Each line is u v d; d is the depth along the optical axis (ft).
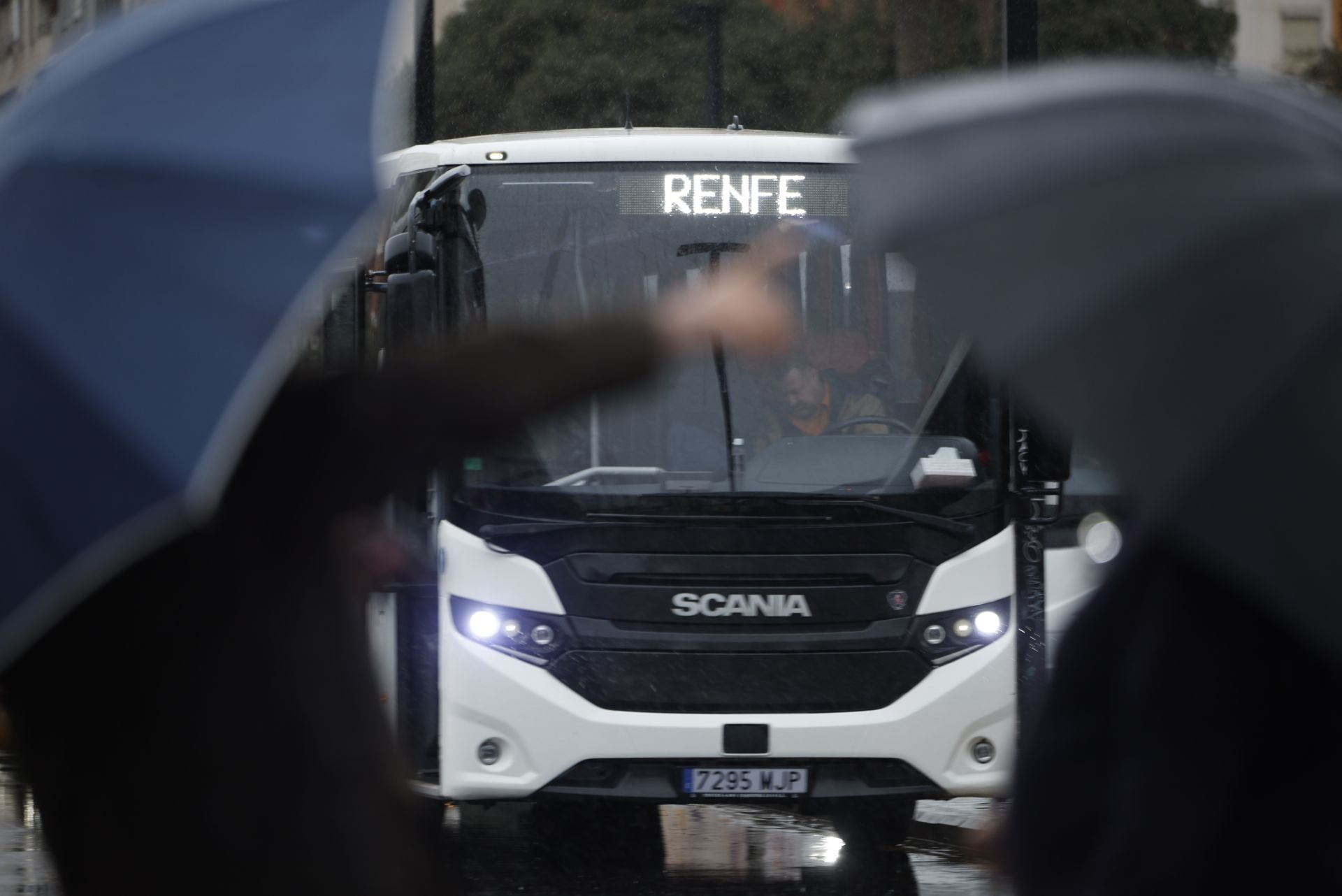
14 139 26.27
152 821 26.23
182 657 26.32
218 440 24.34
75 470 24.58
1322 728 25.46
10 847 107.45
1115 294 25.04
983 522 93.91
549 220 96.37
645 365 25.63
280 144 25.85
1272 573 24.32
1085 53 309.01
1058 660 27.71
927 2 245.45
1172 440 24.59
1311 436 24.03
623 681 91.61
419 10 181.47
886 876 99.91
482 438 26.16
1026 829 27.61
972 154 26.48
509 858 106.11
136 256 25.12
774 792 91.35
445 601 92.58
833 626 92.27
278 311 24.81
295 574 26.99
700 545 92.22
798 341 94.84
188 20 26.86
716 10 319.06
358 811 26.63
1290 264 24.54
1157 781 25.63
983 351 26.08
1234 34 312.09
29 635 25.16
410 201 99.09
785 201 97.14
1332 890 25.17
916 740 91.76
